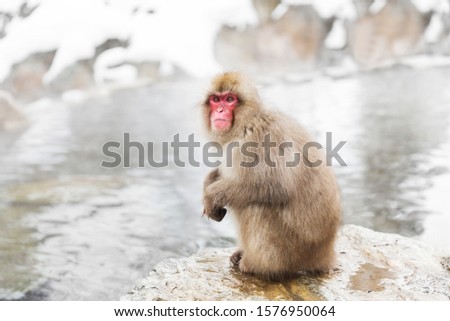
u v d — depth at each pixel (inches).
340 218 171.3
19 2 652.7
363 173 358.0
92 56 645.9
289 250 163.3
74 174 383.2
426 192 322.0
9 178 376.5
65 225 293.4
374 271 176.9
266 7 719.1
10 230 287.4
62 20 650.2
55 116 557.6
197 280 170.9
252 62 712.4
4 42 618.5
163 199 329.1
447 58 756.0
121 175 383.2
